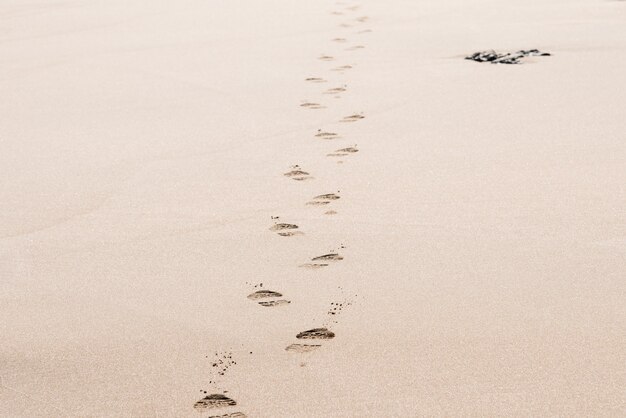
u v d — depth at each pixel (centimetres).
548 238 489
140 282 459
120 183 591
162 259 484
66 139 683
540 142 637
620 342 391
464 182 571
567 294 431
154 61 918
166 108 757
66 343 405
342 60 903
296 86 813
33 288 457
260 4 1216
